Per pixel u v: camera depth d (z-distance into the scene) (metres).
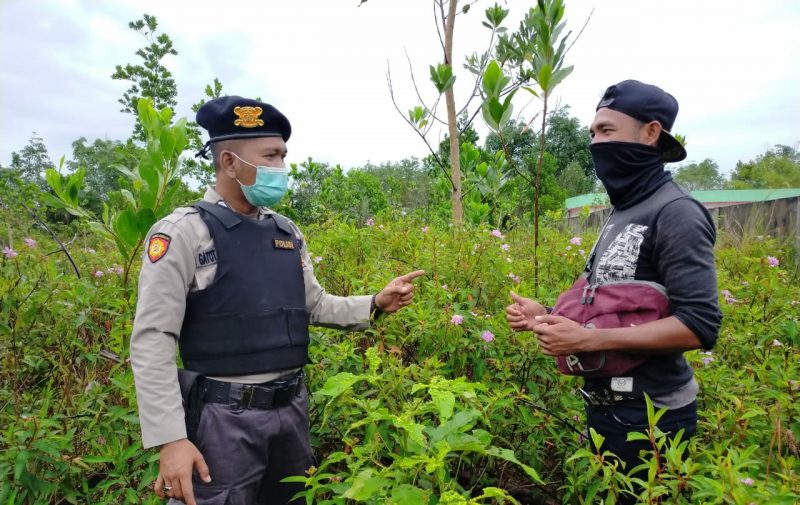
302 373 1.91
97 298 2.72
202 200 1.80
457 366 2.49
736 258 4.38
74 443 2.14
